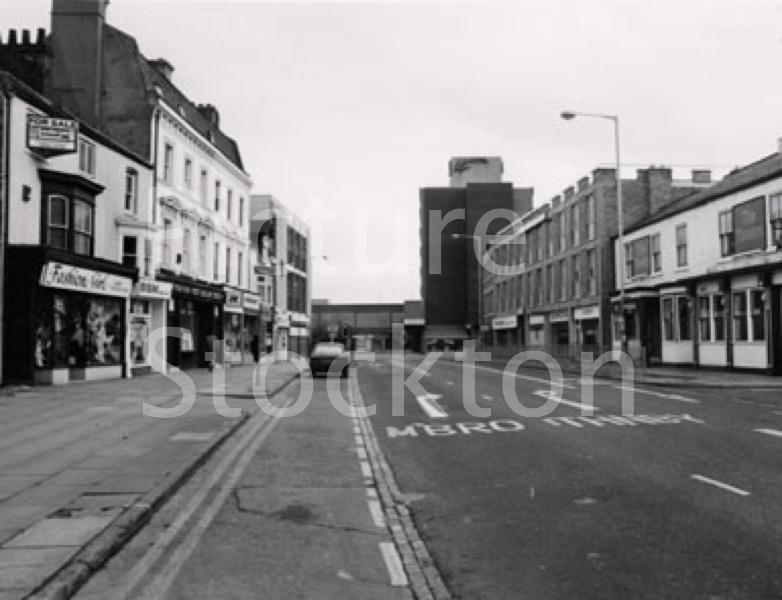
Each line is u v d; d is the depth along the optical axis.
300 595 5.66
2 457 11.12
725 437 13.21
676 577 5.86
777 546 6.61
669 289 35.59
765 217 28.59
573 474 10.17
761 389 24.17
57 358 23.64
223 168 40.38
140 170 29.30
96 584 5.89
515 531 7.36
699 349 33.53
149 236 29.25
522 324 63.38
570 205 49.59
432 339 94.81
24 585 5.46
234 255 42.47
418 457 11.98
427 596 5.62
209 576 6.11
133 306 29.62
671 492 8.88
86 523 7.28
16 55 26.83
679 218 35.38
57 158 23.47
